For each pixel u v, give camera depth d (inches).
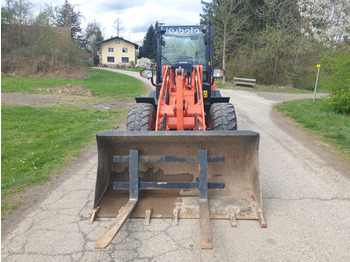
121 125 358.3
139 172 157.6
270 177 196.1
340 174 201.8
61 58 1037.2
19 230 135.0
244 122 387.2
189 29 246.5
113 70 1854.1
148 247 121.7
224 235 129.0
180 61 245.4
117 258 115.5
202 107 185.8
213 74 224.8
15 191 175.2
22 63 937.5
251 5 1174.3
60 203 161.2
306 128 352.8
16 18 1013.2
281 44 1045.2
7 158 230.5
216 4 1140.5
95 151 255.9
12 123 340.8
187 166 157.6
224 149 154.3
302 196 167.5
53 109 446.6
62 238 128.6
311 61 1027.9
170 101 205.9
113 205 148.2
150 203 148.6
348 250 119.5
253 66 1081.4
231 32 1095.0
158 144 153.5
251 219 139.6
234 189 151.9
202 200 145.4
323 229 134.0
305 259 114.1
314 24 1023.6
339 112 435.8
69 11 2556.6
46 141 277.7
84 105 510.0
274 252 118.1
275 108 519.2
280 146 271.4
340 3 812.6
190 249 120.3
